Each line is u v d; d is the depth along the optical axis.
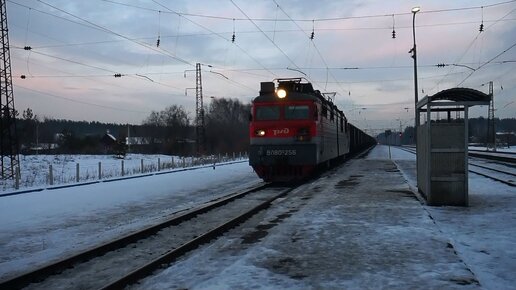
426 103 13.04
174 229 10.93
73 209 14.66
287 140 21.09
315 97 21.84
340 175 24.86
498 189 17.22
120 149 66.19
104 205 15.60
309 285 6.20
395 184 19.17
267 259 7.57
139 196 18.14
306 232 9.67
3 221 12.46
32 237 10.45
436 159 13.00
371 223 10.48
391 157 50.88
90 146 87.50
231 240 9.23
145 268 6.98
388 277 6.48
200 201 16.67
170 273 6.95
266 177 21.77
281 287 6.13
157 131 88.56
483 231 9.45
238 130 71.44
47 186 21.50
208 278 6.63
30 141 97.06
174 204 15.93
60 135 94.62
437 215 11.44
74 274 7.38
